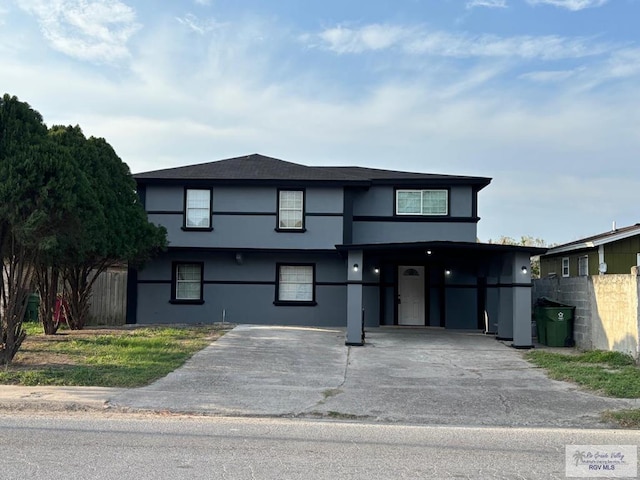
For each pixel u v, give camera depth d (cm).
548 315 1537
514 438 695
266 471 544
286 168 2109
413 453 618
